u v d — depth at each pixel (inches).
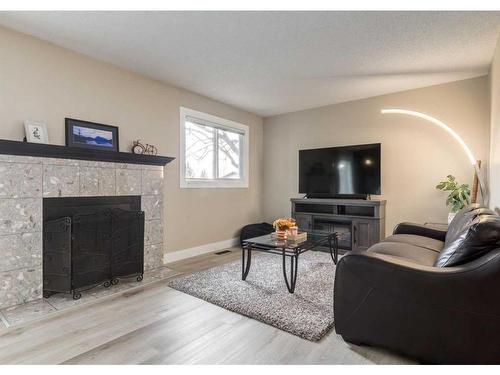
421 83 145.9
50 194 98.8
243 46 107.6
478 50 109.7
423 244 98.4
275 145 209.2
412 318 61.5
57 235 98.0
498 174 101.3
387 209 162.4
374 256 66.5
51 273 98.0
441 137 146.5
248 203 199.9
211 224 171.2
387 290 63.9
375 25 93.3
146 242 128.7
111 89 123.1
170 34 99.0
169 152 147.0
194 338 71.9
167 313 86.0
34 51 100.9
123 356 64.3
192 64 123.5
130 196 123.4
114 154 113.9
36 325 78.5
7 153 89.3
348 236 163.5
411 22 91.4
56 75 106.3
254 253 161.9
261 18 89.6
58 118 106.7
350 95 165.0
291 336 72.8
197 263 142.5
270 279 114.0
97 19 90.0
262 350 66.7
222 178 182.5
